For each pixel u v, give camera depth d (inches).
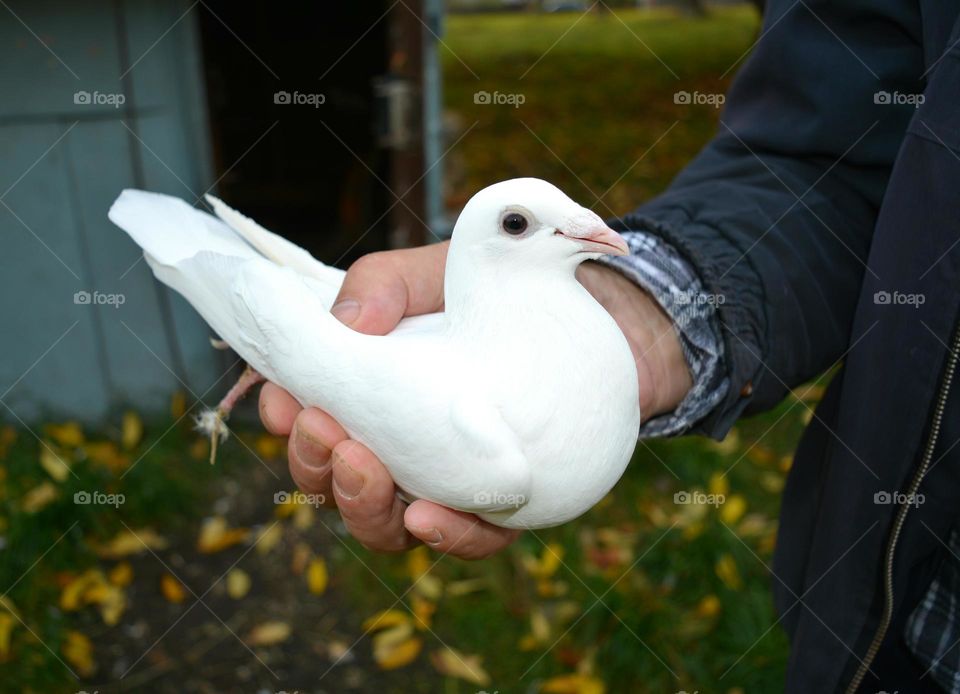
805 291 47.7
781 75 51.0
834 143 49.2
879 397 42.1
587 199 206.4
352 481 40.8
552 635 88.4
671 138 251.6
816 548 47.9
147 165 108.9
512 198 39.1
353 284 45.6
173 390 118.3
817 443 52.5
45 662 85.0
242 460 113.8
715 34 387.9
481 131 257.1
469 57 344.5
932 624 44.5
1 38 99.8
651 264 46.6
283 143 198.4
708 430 47.6
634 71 325.4
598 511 103.8
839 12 48.8
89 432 115.4
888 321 41.8
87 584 93.9
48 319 112.5
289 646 89.7
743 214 48.8
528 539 98.4
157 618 92.7
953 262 38.4
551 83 311.7
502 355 38.9
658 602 89.0
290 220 186.2
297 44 192.9
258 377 52.5
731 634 87.3
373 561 98.3
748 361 45.4
